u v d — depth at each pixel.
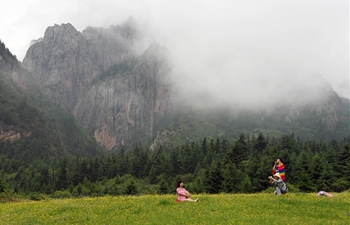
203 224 19.50
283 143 150.00
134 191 106.50
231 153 119.44
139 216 22.17
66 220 22.05
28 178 156.88
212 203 25.83
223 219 20.56
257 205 24.75
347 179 93.06
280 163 30.56
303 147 161.75
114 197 32.50
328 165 99.38
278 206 24.27
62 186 138.12
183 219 20.77
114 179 146.12
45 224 21.19
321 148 157.25
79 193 122.94
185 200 26.83
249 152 149.25
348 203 25.28
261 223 19.50
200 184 95.94
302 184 86.94
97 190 124.06
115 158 185.25
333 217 21.22
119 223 20.58
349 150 103.25
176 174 148.00
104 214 23.34
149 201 27.77
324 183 89.38
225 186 90.38
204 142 184.12
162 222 20.25
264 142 158.25
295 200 25.98
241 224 19.23
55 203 29.61
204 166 142.88
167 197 30.64
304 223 19.48
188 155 164.25
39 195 111.12
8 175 171.25
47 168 178.62
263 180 88.12
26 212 25.16
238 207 24.05
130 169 163.88
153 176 145.25
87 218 22.19
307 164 97.62
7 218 23.28
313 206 24.12
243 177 95.00
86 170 151.75
